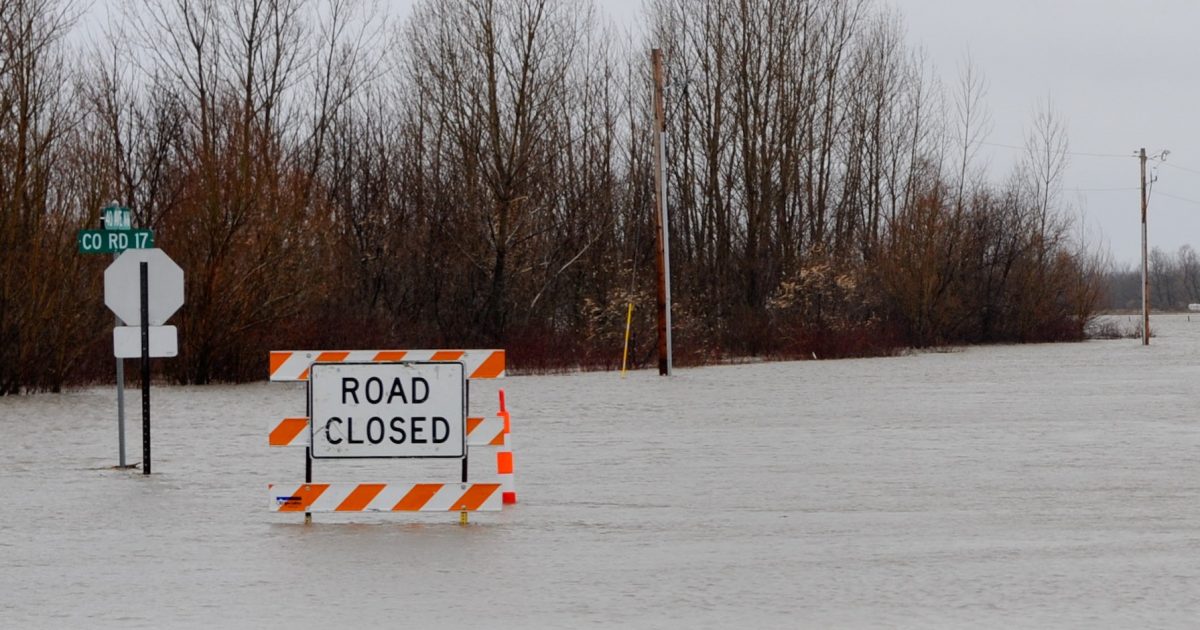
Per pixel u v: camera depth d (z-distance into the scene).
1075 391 44.28
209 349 51.53
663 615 11.73
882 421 32.59
